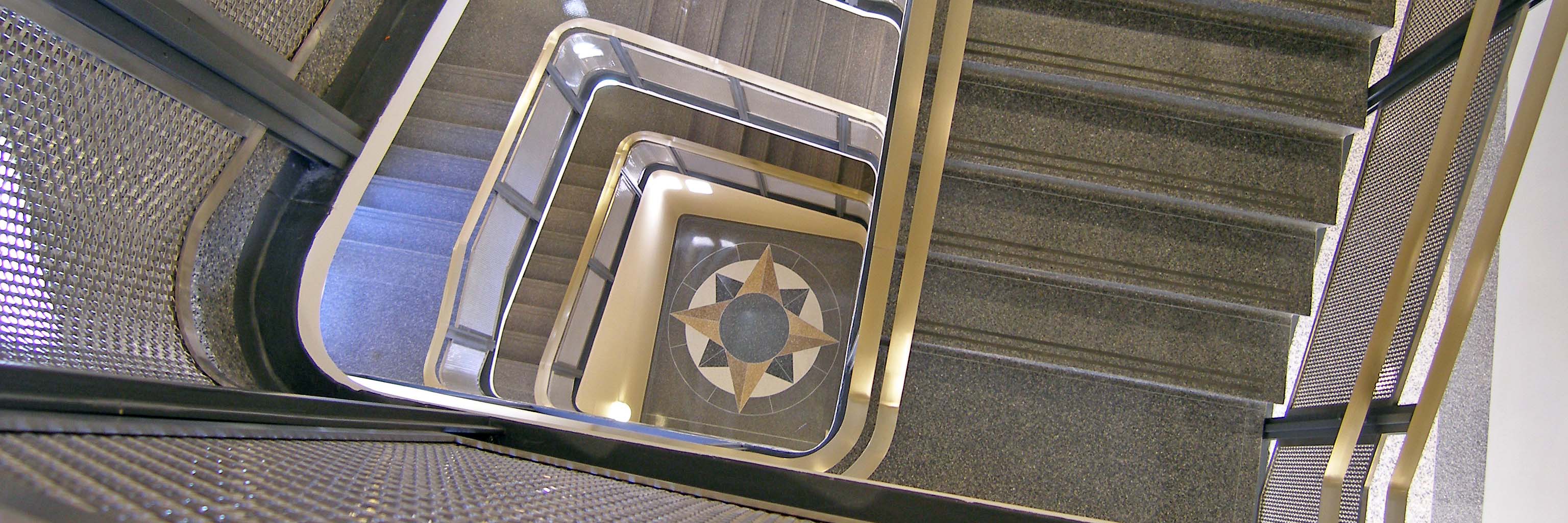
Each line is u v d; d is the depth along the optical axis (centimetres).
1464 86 246
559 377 644
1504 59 244
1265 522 318
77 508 70
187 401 125
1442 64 268
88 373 103
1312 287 316
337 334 477
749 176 738
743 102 654
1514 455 332
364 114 317
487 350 601
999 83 325
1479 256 240
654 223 783
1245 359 323
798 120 655
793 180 716
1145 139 318
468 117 541
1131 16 320
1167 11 320
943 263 332
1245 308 323
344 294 484
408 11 344
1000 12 324
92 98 181
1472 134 248
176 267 223
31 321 160
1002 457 334
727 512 195
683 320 797
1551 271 330
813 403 770
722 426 767
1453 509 341
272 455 126
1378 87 304
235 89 236
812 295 800
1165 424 332
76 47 174
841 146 682
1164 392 335
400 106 324
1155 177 316
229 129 239
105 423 102
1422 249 254
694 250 822
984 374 339
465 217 510
